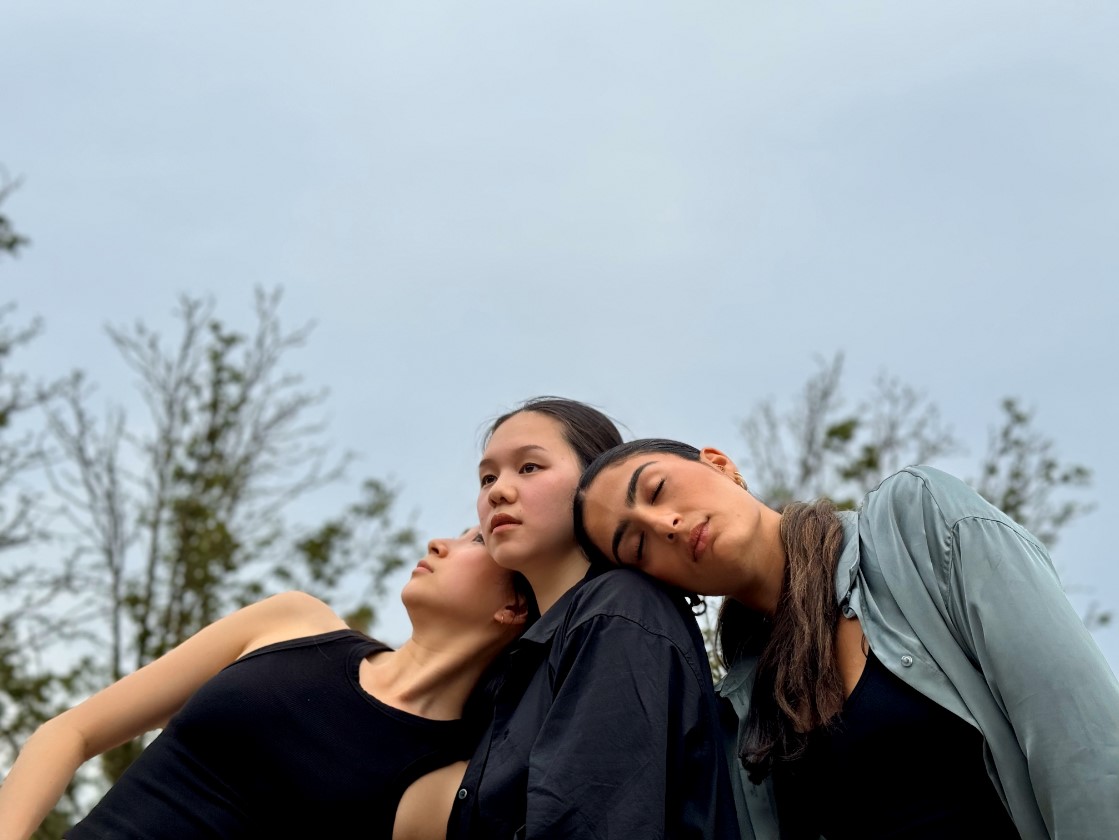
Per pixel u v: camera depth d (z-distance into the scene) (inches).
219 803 64.7
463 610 70.0
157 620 173.0
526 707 63.6
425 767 66.2
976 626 58.6
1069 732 54.9
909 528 62.2
